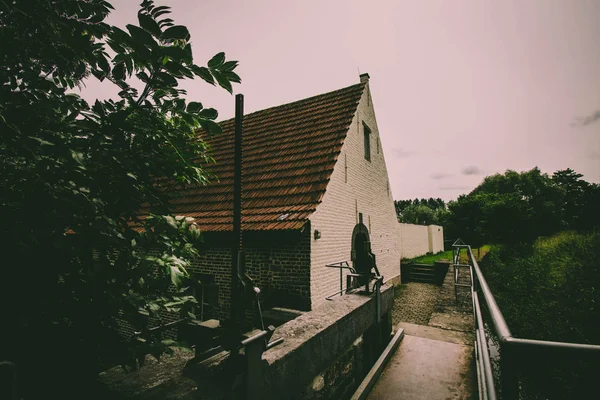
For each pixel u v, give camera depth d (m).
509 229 15.81
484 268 10.59
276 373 2.22
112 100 1.87
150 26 1.45
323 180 6.87
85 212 1.59
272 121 10.11
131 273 1.74
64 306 1.60
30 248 1.44
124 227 1.96
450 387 3.21
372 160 10.73
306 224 6.02
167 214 2.14
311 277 5.92
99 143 1.73
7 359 1.45
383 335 4.70
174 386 1.93
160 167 2.09
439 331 4.71
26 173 1.45
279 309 5.73
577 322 4.89
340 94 9.80
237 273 2.12
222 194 7.93
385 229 11.91
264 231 6.03
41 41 1.59
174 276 1.78
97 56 1.66
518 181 49.62
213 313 6.77
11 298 1.44
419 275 14.03
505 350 1.25
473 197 23.55
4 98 1.50
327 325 3.03
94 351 1.68
